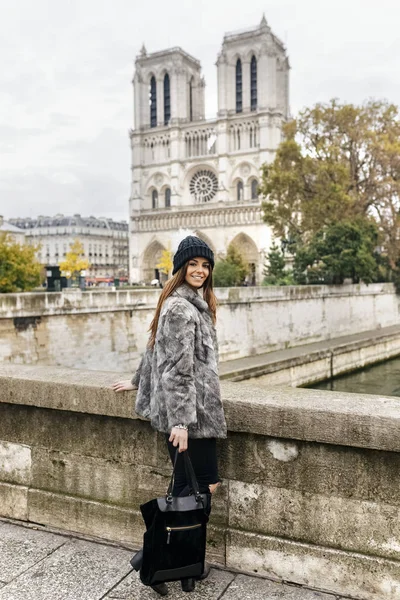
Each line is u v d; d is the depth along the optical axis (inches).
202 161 4114.2
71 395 163.9
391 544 129.6
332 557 134.8
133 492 160.1
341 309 1733.5
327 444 135.4
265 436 142.9
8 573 142.9
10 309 880.3
